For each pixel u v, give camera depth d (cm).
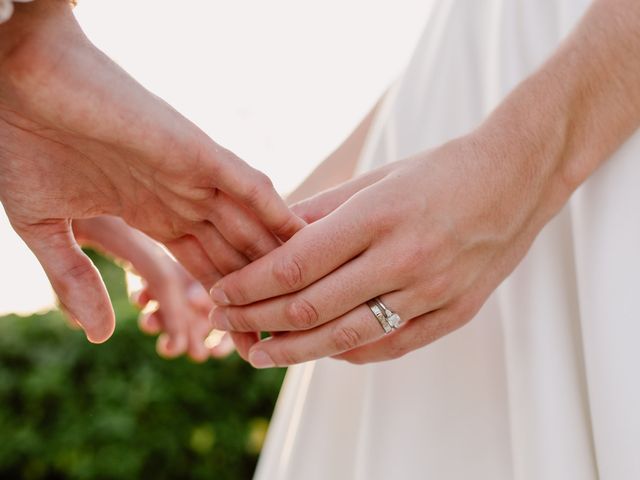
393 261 41
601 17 43
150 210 46
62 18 39
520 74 49
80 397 113
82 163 43
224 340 68
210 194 44
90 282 47
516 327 46
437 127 52
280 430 57
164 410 114
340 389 52
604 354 42
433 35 54
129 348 115
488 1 52
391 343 45
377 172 46
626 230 42
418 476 47
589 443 44
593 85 43
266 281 43
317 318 43
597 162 43
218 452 117
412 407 48
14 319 113
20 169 43
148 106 40
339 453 52
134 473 113
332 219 42
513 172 42
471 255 42
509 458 47
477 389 48
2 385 110
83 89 39
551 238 46
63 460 110
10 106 40
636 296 41
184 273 66
